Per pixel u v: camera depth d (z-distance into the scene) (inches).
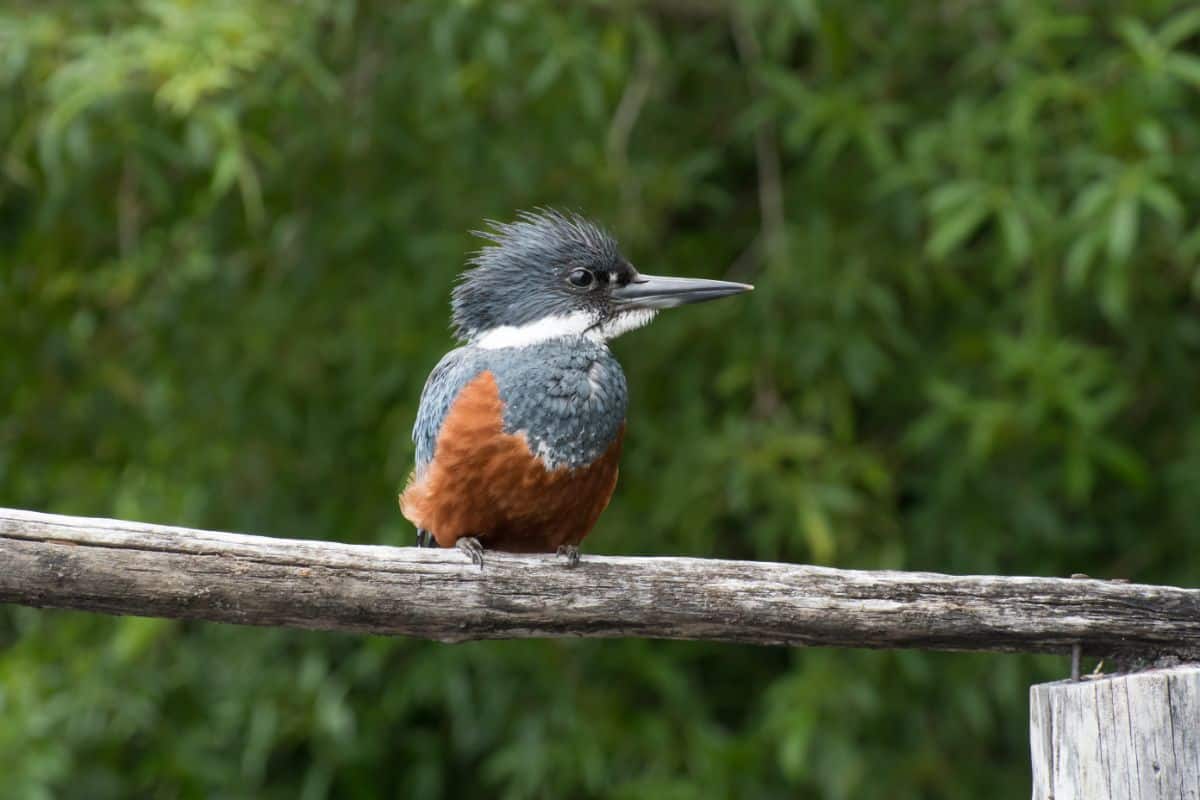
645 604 226.5
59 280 473.7
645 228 458.0
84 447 510.3
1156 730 188.5
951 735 454.3
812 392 448.8
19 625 495.2
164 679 470.6
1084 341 463.5
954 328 458.9
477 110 450.3
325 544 221.3
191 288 473.4
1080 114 420.5
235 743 474.9
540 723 447.8
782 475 431.5
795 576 226.8
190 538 214.5
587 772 431.8
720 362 472.4
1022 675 436.5
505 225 323.9
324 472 478.3
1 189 457.4
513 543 289.0
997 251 440.8
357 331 451.5
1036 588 223.5
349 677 457.1
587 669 458.3
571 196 458.3
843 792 421.1
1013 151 416.5
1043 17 401.1
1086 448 410.9
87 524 211.2
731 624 226.5
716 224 501.4
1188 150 414.6
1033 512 439.5
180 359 478.0
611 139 443.2
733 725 488.7
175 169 465.7
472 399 277.4
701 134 486.0
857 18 440.5
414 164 461.1
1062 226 400.8
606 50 421.1
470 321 311.4
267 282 469.7
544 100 449.4
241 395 470.0
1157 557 462.0
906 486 467.2
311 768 482.6
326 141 447.2
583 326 306.8
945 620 223.3
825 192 470.3
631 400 463.2
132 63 378.9
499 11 402.3
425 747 485.4
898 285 466.0
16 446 502.0
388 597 221.6
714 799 431.2
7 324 490.9
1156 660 224.4
